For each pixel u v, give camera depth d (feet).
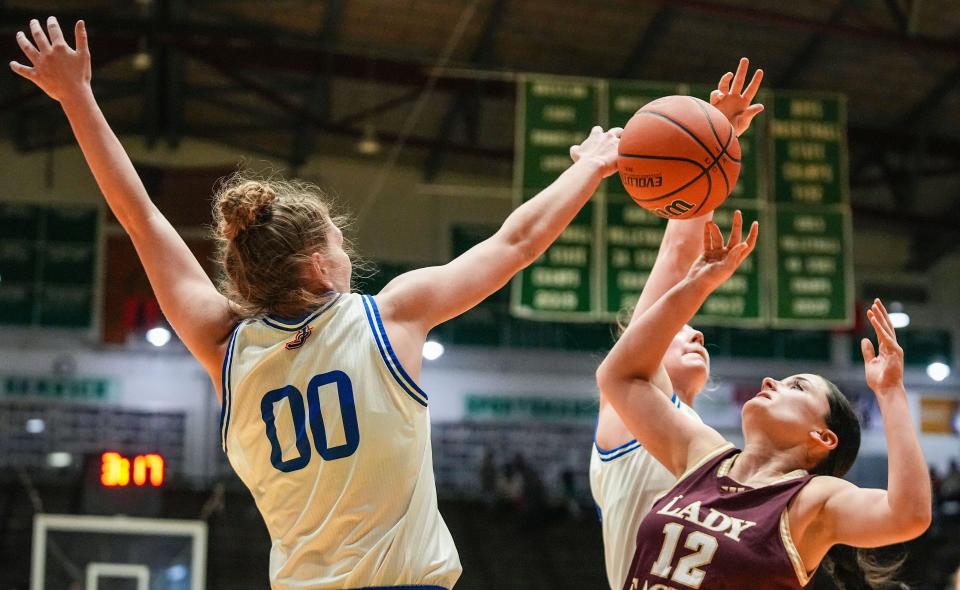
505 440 68.33
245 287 7.30
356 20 55.01
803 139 42.73
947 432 72.59
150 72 58.23
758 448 9.27
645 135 9.14
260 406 7.02
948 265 74.74
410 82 56.70
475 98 59.98
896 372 8.41
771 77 58.44
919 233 73.61
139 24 53.78
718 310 41.63
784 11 52.03
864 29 50.11
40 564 38.27
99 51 53.98
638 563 8.91
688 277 9.26
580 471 68.28
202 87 61.16
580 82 41.32
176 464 64.34
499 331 69.67
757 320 41.55
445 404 68.49
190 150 65.98
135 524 38.27
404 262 68.54
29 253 64.90
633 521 10.31
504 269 7.46
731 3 51.19
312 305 7.18
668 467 9.46
